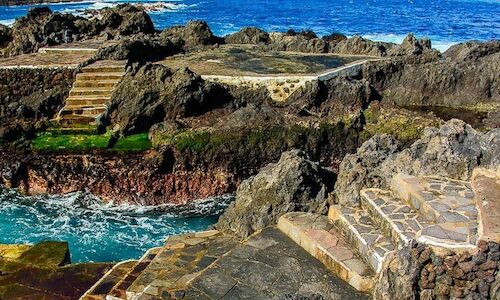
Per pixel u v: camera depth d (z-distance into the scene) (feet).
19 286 34.17
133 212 57.57
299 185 34.94
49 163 60.39
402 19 191.62
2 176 60.59
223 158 61.67
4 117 66.59
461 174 32.07
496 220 25.77
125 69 73.20
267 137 63.62
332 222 32.63
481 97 77.05
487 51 83.87
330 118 66.85
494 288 23.57
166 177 60.18
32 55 81.10
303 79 71.20
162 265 31.32
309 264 30.01
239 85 71.82
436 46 141.28
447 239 25.09
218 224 37.27
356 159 35.70
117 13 102.17
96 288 31.55
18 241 51.11
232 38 102.83
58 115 66.59
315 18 195.62
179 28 102.53
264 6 229.04
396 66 80.18
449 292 24.25
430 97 77.51
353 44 91.86
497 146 32.04
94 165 59.93
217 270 29.86
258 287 28.40
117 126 64.95
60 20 93.71
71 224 54.60
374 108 70.38
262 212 34.76
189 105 66.28
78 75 71.51
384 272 25.52
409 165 33.35
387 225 28.91
